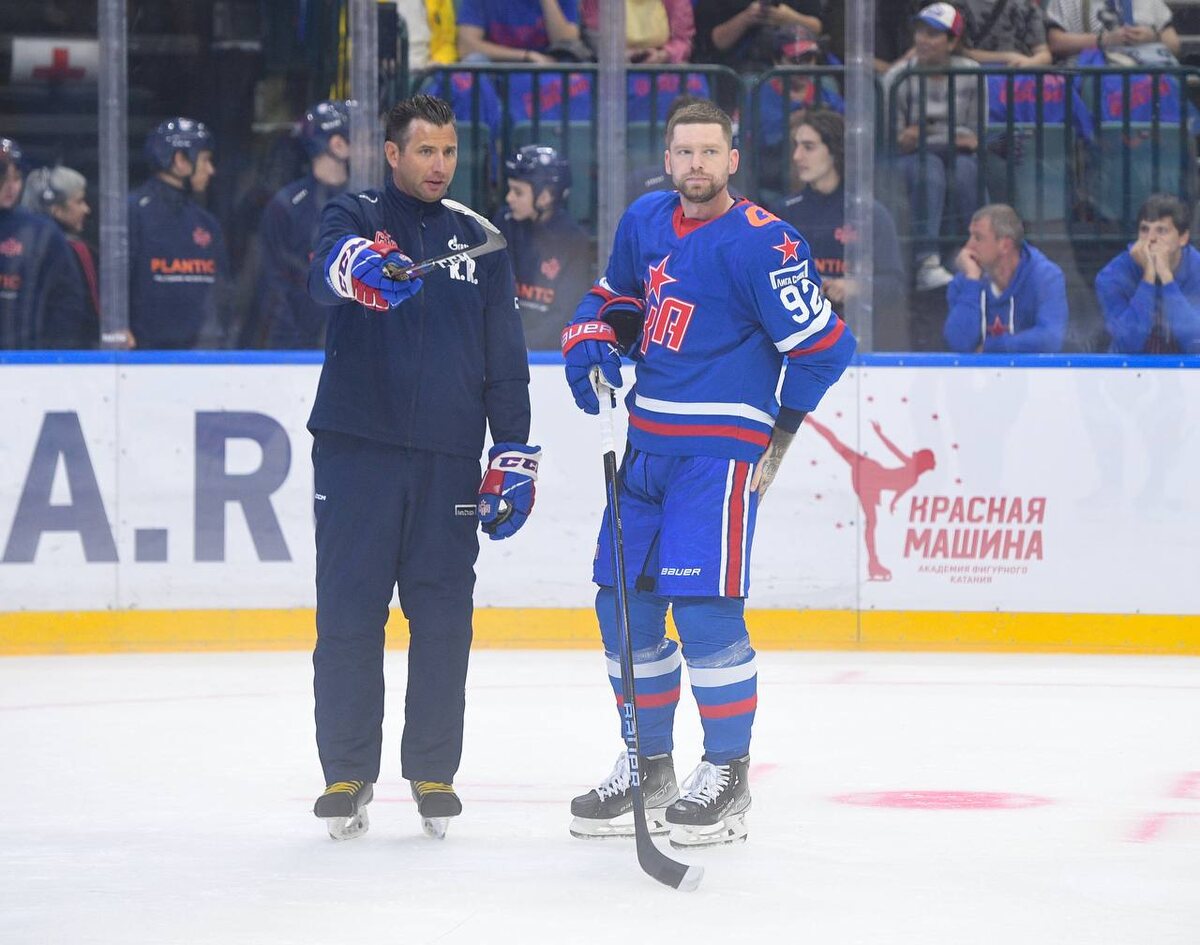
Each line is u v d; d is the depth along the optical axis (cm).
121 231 2669
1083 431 2583
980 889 1219
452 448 1411
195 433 2575
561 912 1152
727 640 1358
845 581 2594
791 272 1343
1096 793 1579
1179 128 2716
